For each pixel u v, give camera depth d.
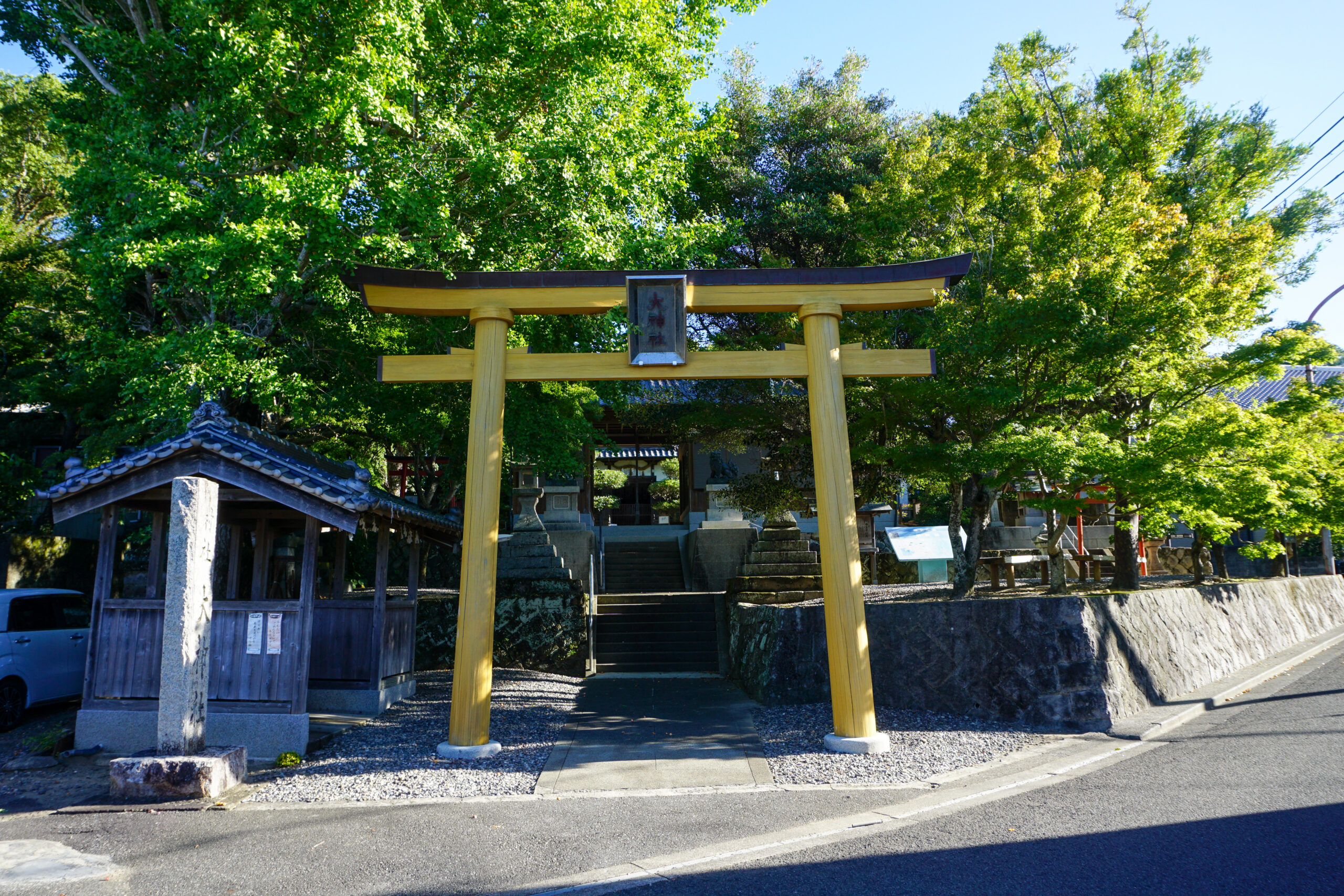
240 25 8.66
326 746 8.17
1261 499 9.94
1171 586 13.38
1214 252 11.02
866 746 7.48
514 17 9.54
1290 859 4.41
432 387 11.31
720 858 4.91
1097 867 4.45
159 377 8.53
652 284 8.44
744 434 14.62
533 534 15.02
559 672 13.48
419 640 13.93
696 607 15.83
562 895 4.36
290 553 15.56
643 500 28.64
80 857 5.13
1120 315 9.91
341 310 10.46
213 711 7.92
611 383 12.73
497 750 7.67
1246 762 6.58
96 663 8.17
